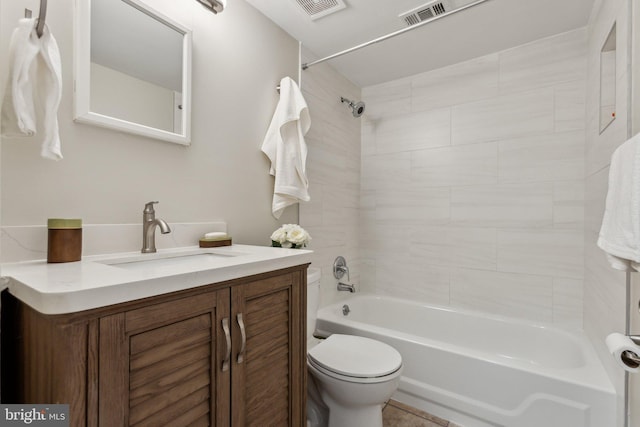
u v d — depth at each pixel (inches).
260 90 66.8
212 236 51.5
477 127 86.3
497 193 83.2
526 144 79.4
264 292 37.8
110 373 23.3
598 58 61.1
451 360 61.6
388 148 101.7
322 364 53.0
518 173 80.4
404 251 98.4
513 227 81.0
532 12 67.2
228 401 32.7
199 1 50.0
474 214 86.6
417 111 96.4
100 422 22.7
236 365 33.7
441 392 62.4
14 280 25.3
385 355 56.1
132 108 44.0
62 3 37.7
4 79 33.0
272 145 66.6
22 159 34.4
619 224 32.5
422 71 94.8
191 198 52.5
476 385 58.6
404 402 67.5
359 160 106.2
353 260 102.9
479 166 85.9
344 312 89.4
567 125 74.4
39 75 32.6
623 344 27.4
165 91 48.2
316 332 80.9
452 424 61.0
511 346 76.9
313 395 61.2
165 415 27.1
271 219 69.5
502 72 82.7
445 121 91.4
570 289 73.9
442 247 91.6
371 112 105.2
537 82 78.0
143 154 45.9
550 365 71.1
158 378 26.6
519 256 80.2
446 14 57.6
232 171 60.1
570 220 74.0
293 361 42.6
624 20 45.5
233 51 60.7
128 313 24.4
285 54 74.1
